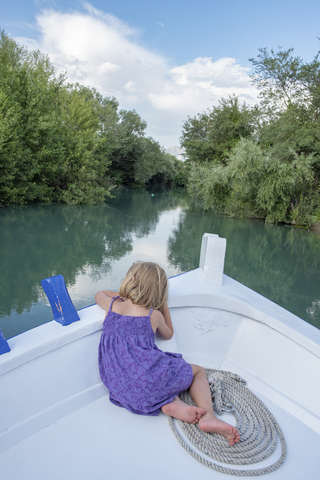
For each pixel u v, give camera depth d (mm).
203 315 1940
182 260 7914
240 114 24438
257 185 16594
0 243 8078
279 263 9156
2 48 16656
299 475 1249
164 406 1418
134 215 15234
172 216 16344
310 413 1582
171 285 1959
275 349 1811
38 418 1364
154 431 1384
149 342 1496
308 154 16797
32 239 8750
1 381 1266
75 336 1456
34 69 17344
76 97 19688
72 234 9789
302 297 6492
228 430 1328
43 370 1383
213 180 17328
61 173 15797
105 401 1523
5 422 1298
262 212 18094
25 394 1338
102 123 27969
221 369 1867
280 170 15664
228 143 24234
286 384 1724
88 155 16641
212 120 25375
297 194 17266
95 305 1699
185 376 1476
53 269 6445
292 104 19844
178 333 1947
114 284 5777
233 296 1891
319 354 1630
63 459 1219
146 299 1532
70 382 1479
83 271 6445
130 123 33250
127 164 33938
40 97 14336
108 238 9727
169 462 1241
